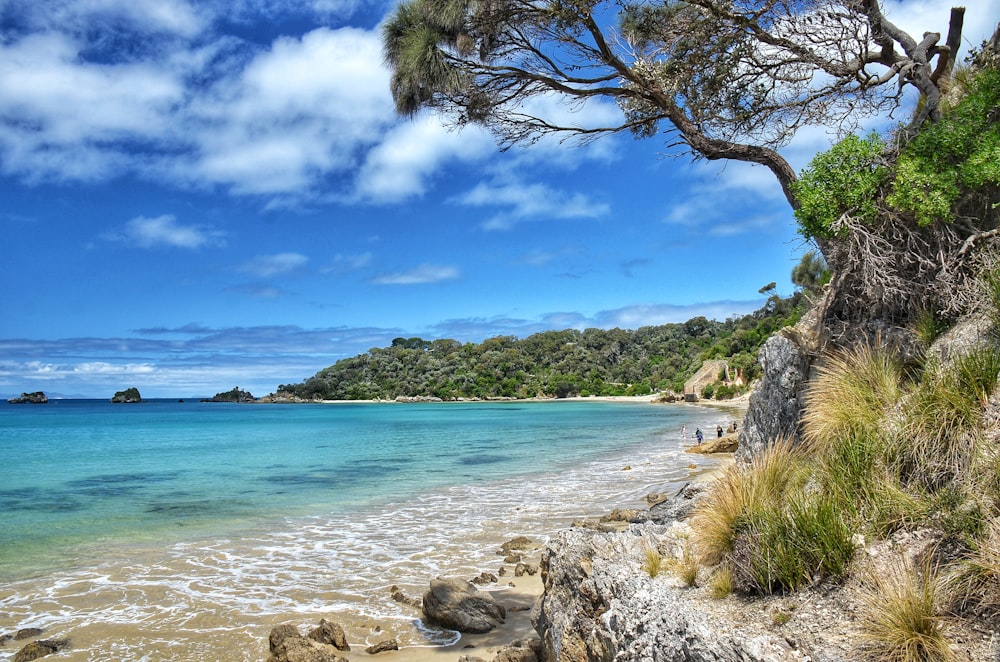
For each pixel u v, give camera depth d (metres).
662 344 178.00
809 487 5.00
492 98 9.25
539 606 6.78
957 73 7.81
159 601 9.34
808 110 8.23
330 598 9.43
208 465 28.59
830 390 5.88
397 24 8.88
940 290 5.80
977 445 4.02
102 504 18.14
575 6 7.88
